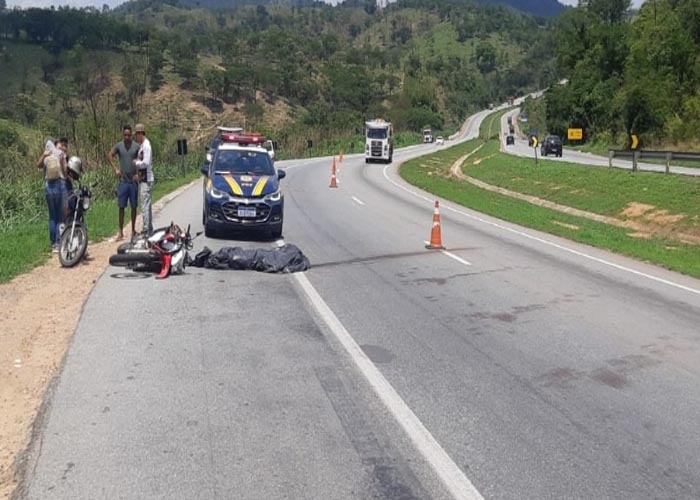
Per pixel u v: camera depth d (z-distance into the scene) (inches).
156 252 458.6
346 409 242.5
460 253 610.9
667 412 250.8
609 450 218.4
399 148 3969.0
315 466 200.5
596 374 291.0
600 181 1318.9
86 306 370.0
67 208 482.0
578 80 3730.3
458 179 1893.5
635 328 367.6
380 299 415.2
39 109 2982.3
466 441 221.0
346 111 5201.8
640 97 2738.7
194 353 298.5
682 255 697.6
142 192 578.2
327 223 791.1
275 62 6013.8
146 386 259.1
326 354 303.3
